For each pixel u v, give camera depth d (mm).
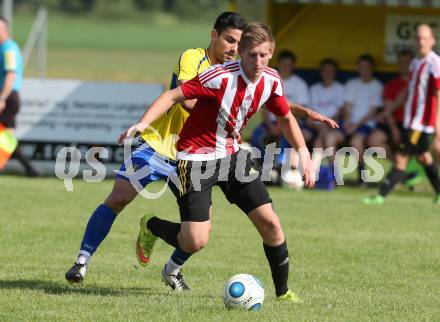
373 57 63656
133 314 25031
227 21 27969
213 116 25562
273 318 24828
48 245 36625
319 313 25750
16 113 56000
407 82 57375
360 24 63656
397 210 49562
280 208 49000
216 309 25750
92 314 24938
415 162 59250
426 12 62906
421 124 51750
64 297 27062
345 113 59062
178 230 27922
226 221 44281
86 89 61062
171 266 28594
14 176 59594
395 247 38438
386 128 58656
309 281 31281
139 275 31547
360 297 28578
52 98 61094
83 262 28531
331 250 37438
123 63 157500
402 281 31672
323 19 63875
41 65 79562
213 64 28484
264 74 25531
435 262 35375
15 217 43219
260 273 32469
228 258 35094
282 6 63812
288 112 26375
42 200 48969
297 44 64188
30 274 30812
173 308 25797
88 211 45781
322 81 61344
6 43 55156
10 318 24375
